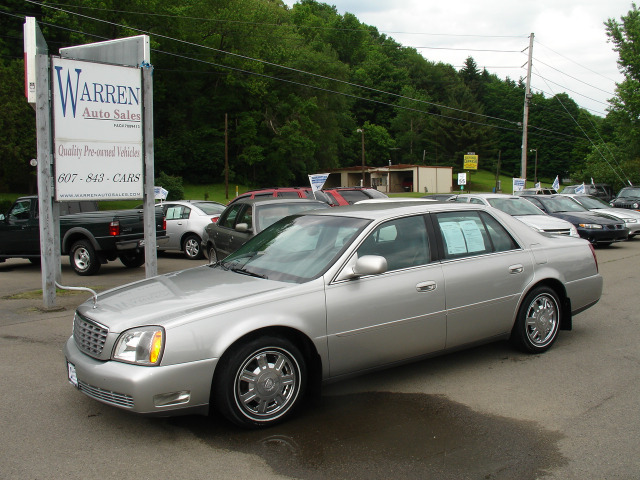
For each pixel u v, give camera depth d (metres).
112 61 9.24
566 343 6.19
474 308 5.09
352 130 92.19
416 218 5.01
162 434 3.99
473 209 5.45
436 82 111.00
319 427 4.08
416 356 4.82
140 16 51.44
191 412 3.82
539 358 5.66
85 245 11.56
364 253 4.59
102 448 3.78
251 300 4.06
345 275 4.41
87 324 4.12
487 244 5.38
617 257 13.79
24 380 5.16
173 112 66.69
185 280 4.72
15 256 12.66
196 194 61.62
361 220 4.86
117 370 3.74
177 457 3.64
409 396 4.68
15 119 40.66
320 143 72.50
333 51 74.19
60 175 8.17
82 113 8.29
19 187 51.50
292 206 10.17
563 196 17.42
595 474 3.37
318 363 4.32
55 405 4.55
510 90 109.62
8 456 3.67
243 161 67.62
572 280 5.93
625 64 35.78
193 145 65.75
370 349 4.51
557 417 4.22
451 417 4.24
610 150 41.59
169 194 55.78
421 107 99.81
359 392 4.79
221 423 4.17
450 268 4.96
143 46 8.81
